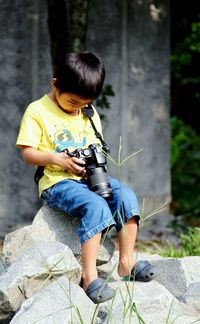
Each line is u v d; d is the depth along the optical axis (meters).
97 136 5.77
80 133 5.73
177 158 16.11
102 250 5.80
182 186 15.82
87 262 5.28
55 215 5.70
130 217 5.48
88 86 5.45
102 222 5.28
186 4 13.72
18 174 10.87
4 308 5.00
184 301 5.45
